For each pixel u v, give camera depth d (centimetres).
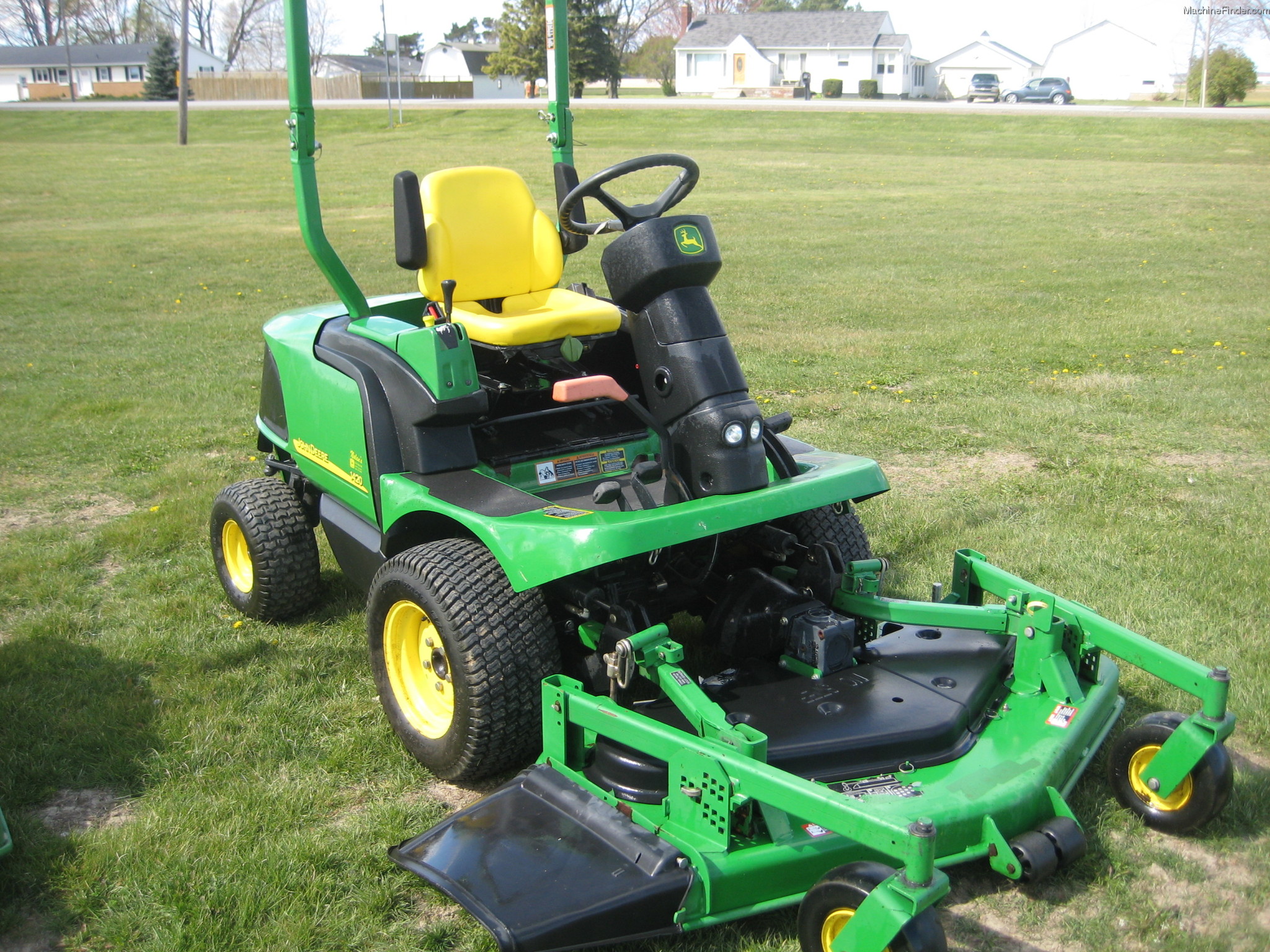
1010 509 555
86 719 372
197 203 2142
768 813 271
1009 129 3266
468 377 352
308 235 400
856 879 236
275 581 436
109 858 299
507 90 7319
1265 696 367
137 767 344
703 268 335
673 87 6569
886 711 307
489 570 323
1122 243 1533
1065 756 296
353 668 411
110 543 536
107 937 272
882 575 475
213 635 439
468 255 422
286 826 315
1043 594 333
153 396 812
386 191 2239
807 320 1058
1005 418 716
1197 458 635
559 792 293
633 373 412
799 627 337
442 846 278
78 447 693
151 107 4788
